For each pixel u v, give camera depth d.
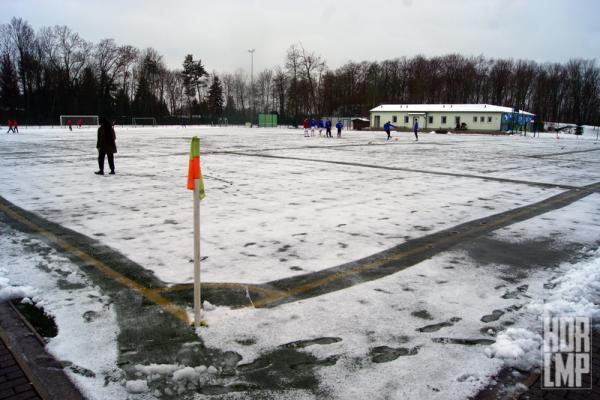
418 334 3.98
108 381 3.22
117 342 3.76
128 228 7.47
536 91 104.19
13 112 72.69
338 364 3.48
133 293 4.78
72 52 84.00
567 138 56.84
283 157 20.86
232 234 7.17
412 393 3.13
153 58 99.56
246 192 11.13
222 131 57.00
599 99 103.75
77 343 3.73
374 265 5.79
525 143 39.31
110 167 14.21
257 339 3.84
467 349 3.74
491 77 104.25
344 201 10.09
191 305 4.50
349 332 4.00
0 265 5.60
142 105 94.88
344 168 16.67
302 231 7.40
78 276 5.25
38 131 51.06
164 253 6.15
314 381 3.26
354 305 4.56
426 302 4.67
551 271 5.68
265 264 5.76
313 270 5.57
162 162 17.97
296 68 83.44
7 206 9.16
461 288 5.07
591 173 16.47
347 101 93.19
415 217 8.59
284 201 10.00
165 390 3.13
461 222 8.23
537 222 8.35
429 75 101.25
